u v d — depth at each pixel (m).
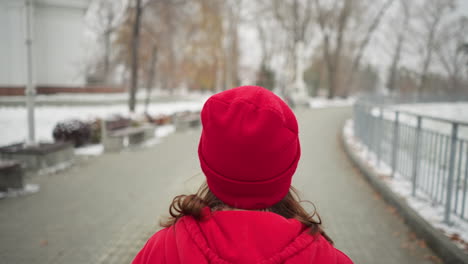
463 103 34.72
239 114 0.84
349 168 8.10
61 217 4.98
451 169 4.30
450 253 3.49
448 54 45.62
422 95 31.56
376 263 3.60
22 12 25.73
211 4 29.05
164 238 0.95
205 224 0.91
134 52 18.94
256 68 57.25
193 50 42.22
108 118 10.70
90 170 7.78
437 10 45.28
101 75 32.88
